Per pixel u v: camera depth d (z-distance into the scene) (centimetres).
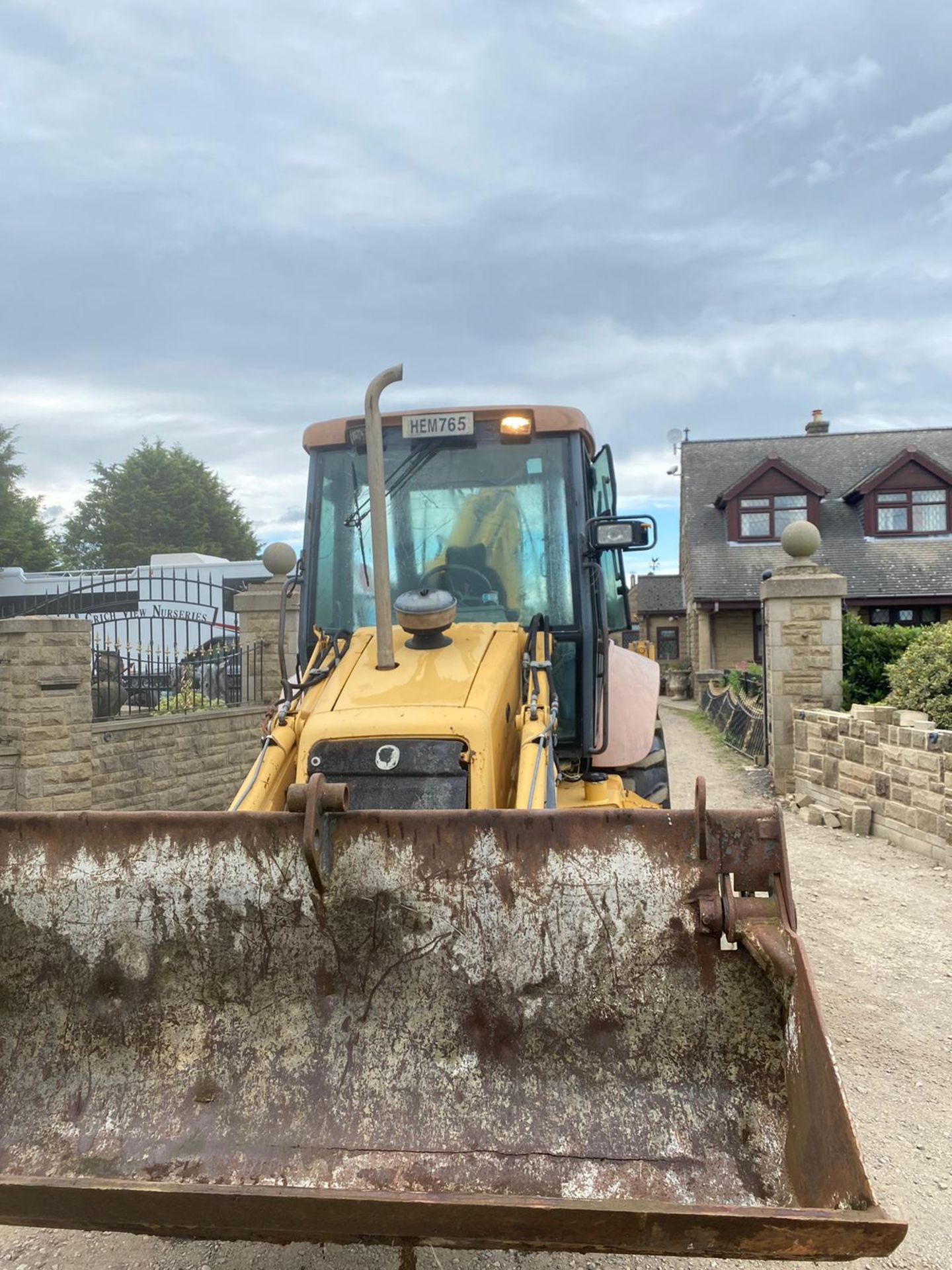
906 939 553
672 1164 217
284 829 251
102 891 258
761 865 234
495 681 337
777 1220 168
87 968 257
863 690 1040
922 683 888
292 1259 275
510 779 344
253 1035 249
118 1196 188
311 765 314
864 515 2503
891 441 2822
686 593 2909
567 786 428
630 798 469
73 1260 278
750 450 2914
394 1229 182
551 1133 226
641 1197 211
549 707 346
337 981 249
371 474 352
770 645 1031
